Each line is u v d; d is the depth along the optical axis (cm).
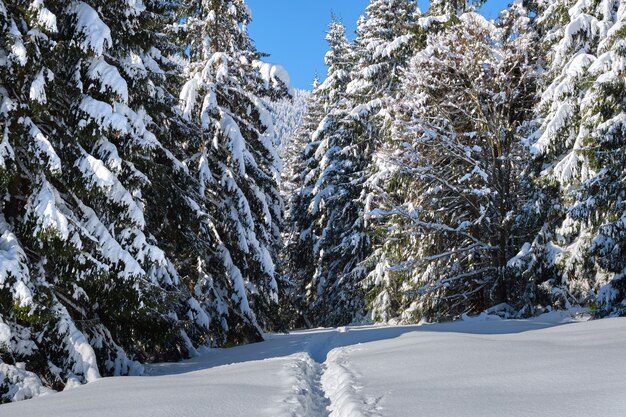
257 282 1599
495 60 1912
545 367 543
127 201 829
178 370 907
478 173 1789
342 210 2769
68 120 848
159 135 1185
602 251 1322
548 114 1652
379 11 2611
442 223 1967
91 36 815
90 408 515
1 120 748
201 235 1388
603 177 1367
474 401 438
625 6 1407
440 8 2278
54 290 805
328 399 565
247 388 582
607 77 1344
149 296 843
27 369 736
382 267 2105
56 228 722
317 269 2952
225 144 1509
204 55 1736
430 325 1353
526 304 1700
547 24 1819
